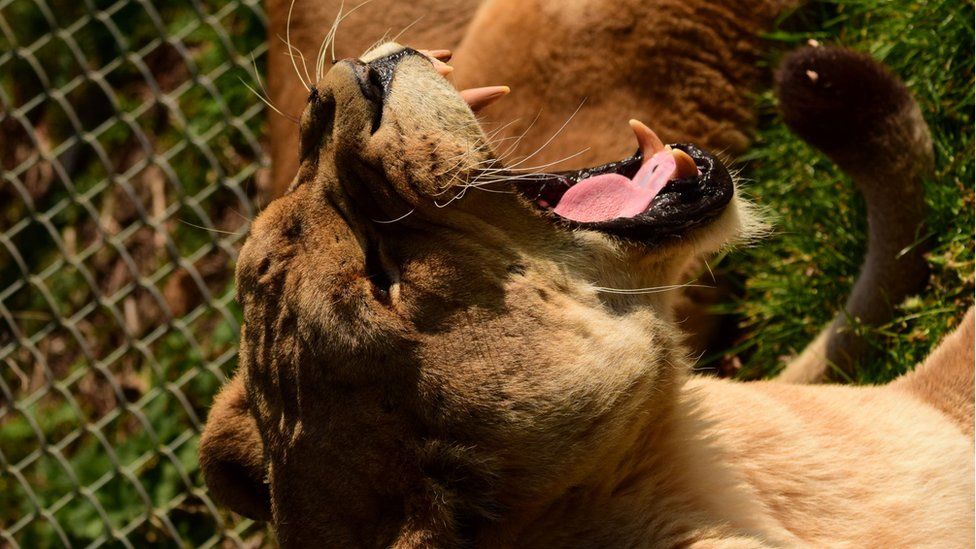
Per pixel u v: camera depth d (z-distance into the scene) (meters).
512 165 7.55
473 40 11.78
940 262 9.58
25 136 18.44
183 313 15.95
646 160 7.48
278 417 7.10
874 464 7.81
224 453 7.89
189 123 16.33
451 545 6.58
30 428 16.47
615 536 6.75
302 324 6.84
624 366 6.66
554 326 6.61
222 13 14.66
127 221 17.09
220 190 15.78
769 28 11.17
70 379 14.75
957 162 9.86
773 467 7.64
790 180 10.96
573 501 6.74
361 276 6.74
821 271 10.66
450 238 6.66
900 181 9.54
